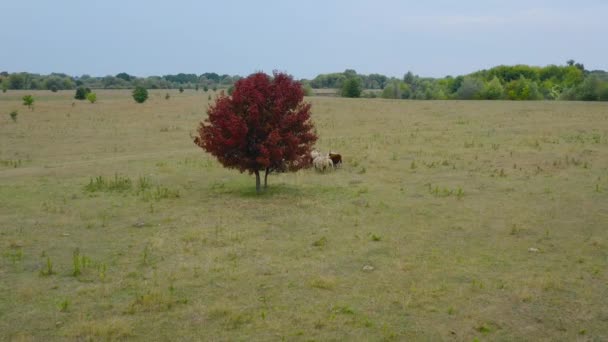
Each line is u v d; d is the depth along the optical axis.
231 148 17.02
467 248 11.45
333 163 22.05
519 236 12.27
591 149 25.09
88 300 8.76
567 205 15.06
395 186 18.31
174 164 24.05
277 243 11.95
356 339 7.41
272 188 18.25
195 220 14.06
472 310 8.33
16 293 9.05
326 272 10.04
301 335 7.54
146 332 7.64
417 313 8.23
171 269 10.26
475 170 21.02
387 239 12.17
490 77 117.44
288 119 17.28
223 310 8.27
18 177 21.06
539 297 8.81
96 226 13.51
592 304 8.53
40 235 12.67
